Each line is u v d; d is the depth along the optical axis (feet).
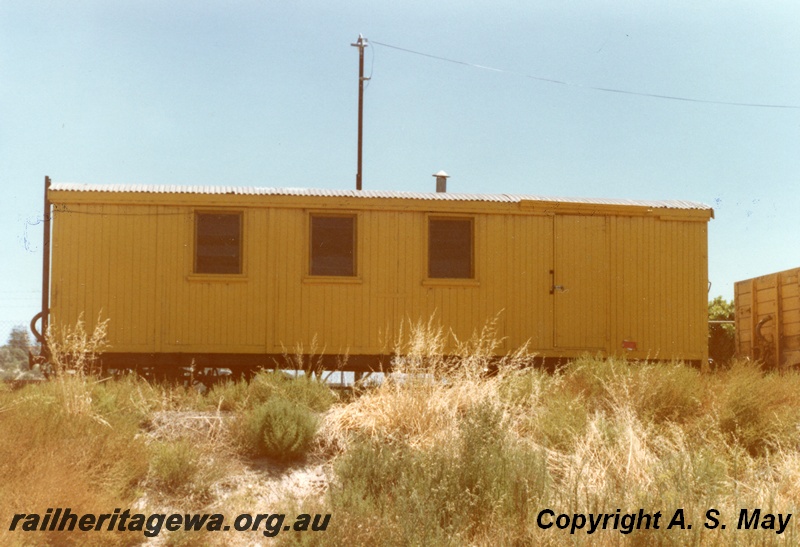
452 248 42.80
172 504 22.47
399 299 42.04
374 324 41.78
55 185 40.93
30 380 36.94
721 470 22.72
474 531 20.06
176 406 32.53
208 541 20.03
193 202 41.29
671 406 29.45
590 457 24.25
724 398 29.22
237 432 26.96
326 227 42.14
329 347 41.47
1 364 39.70
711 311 65.98
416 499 20.03
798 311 45.85
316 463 25.86
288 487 24.11
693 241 44.52
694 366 44.24
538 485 21.50
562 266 43.24
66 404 26.07
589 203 43.52
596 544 18.34
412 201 42.39
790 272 46.85
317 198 41.88
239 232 41.70
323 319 41.60
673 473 21.97
